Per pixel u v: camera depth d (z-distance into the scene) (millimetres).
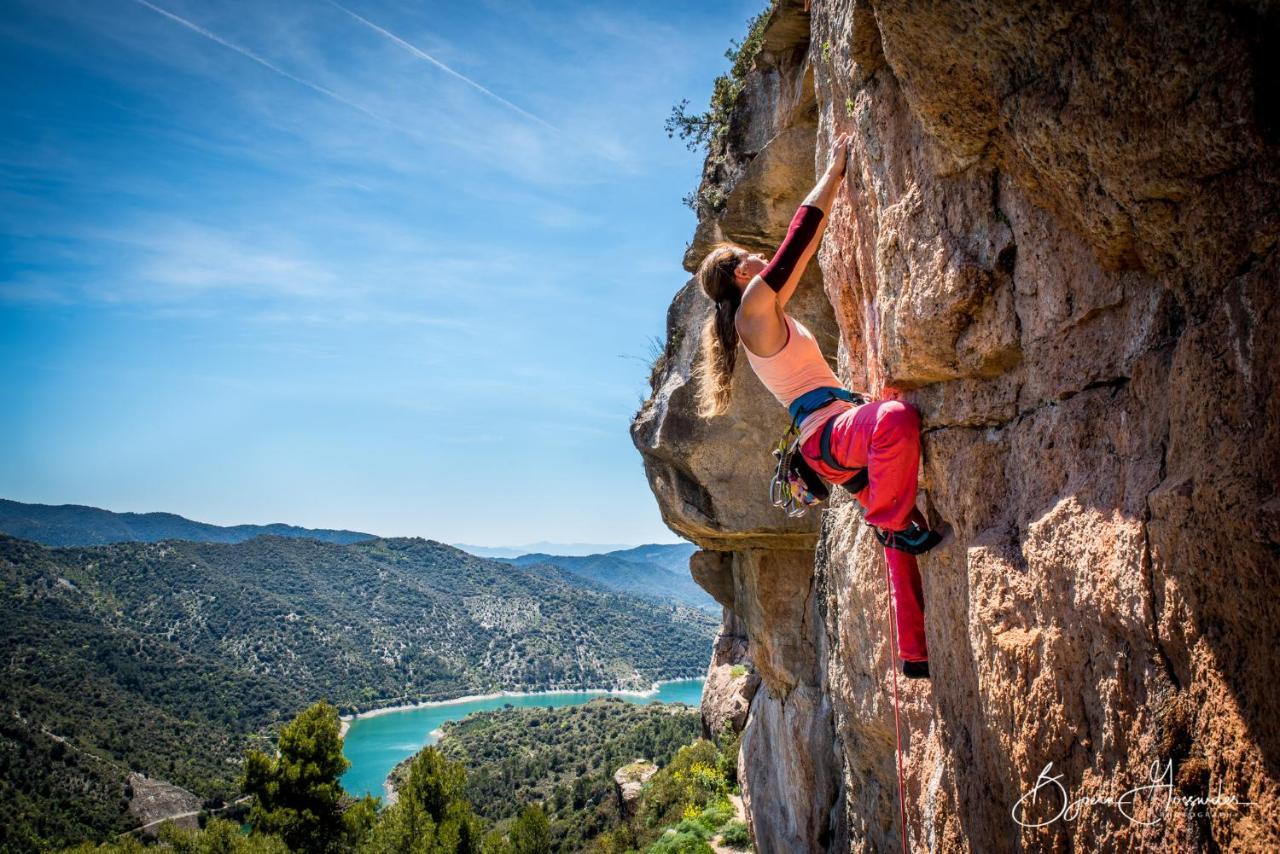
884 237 3555
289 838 30156
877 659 4926
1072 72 2107
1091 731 2348
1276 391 1706
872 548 4887
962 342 3119
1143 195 2033
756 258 3473
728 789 22062
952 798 3480
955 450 3311
